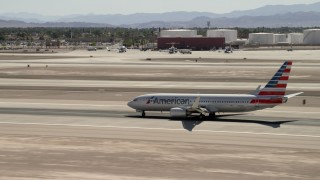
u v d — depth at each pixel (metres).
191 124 91.56
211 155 67.56
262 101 96.06
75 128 88.19
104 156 67.31
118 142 76.12
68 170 60.38
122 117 100.56
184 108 97.94
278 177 57.38
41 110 110.44
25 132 84.50
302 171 59.84
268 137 79.56
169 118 98.88
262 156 67.00
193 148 71.81
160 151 70.00
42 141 76.88
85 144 74.69
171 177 57.56
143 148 71.94
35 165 62.69
